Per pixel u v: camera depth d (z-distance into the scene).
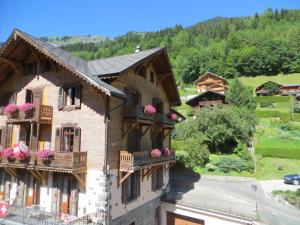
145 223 20.14
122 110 17.62
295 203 23.20
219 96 61.28
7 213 16.09
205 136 39.53
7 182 19.75
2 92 21.20
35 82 19.44
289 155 36.41
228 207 20.69
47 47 18.34
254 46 117.56
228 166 33.72
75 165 15.27
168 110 26.70
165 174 24.81
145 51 21.27
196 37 160.62
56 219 15.81
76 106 17.06
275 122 50.44
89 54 161.00
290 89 76.12
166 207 22.81
